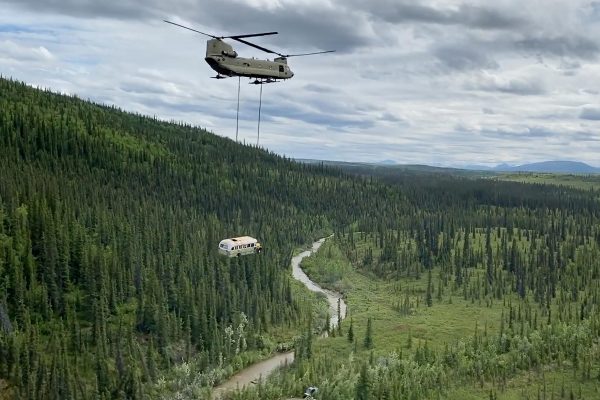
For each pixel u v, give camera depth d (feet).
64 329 465.47
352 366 463.42
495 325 602.44
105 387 431.84
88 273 502.38
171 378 474.90
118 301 514.68
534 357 466.29
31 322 458.09
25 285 472.03
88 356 447.42
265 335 579.89
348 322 628.69
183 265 587.27
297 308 654.53
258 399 431.02
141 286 533.55
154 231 631.56
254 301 606.14
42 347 440.04
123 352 467.11
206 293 558.56
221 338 534.37
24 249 492.54
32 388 403.13
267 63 274.98
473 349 493.36
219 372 488.44
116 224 594.65
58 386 404.36
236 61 267.80
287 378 454.40
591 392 413.80
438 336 561.43
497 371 451.12
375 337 560.61
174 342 512.22
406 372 433.07
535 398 408.26
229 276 624.18
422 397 402.93
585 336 490.08
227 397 450.71
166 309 526.57
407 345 526.16
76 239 522.88
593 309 612.29
